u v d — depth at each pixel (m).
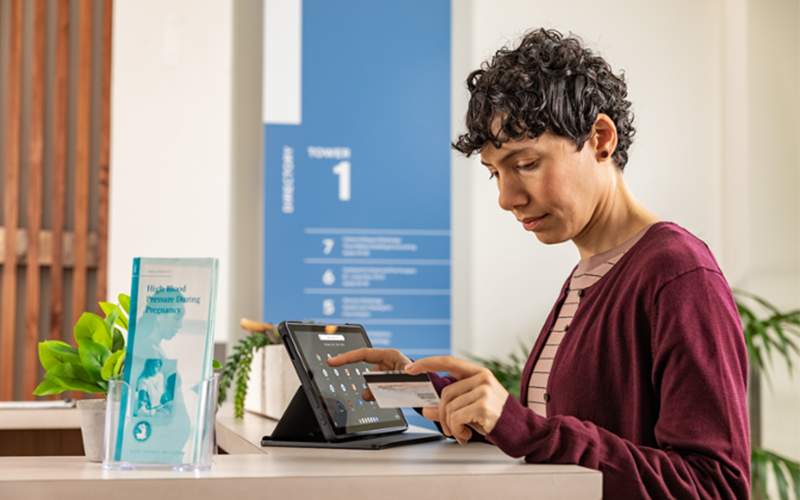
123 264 3.19
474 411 0.80
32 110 3.31
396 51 3.48
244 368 1.58
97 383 0.89
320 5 3.42
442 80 3.50
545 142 1.00
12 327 3.23
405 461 0.83
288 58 3.38
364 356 1.04
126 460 0.75
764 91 3.66
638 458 0.81
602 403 0.96
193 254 3.25
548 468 0.78
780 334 2.93
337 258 3.37
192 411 0.76
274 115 3.35
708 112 3.78
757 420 3.53
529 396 1.15
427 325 3.42
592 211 1.06
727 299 0.91
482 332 3.55
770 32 3.68
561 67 1.00
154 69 3.26
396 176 3.44
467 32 3.63
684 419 0.84
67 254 3.31
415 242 3.43
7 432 1.82
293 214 3.35
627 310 0.95
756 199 3.63
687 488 0.80
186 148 3.27
